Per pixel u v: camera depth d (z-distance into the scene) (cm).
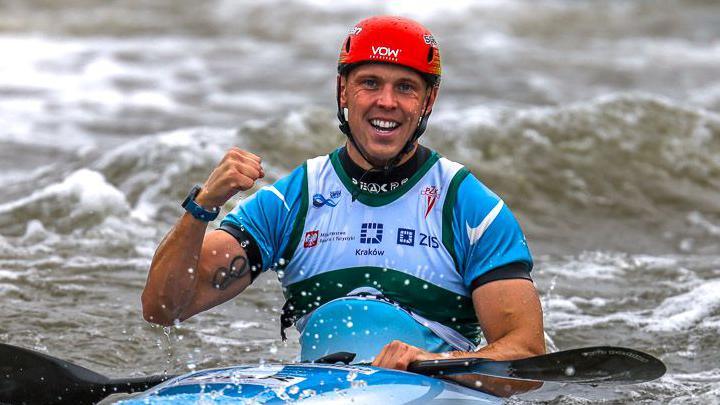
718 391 1989
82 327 2344
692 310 2573
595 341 2367
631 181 4125
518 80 7088
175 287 1512
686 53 8594
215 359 2181
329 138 4116
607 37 9450
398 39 1523
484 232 1557
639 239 3562
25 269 2781
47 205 3281
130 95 6275
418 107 1548
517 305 1512
